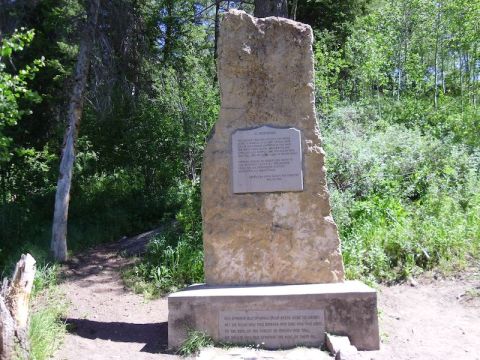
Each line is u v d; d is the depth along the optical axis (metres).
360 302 4.89
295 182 5.59
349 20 17.50
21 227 10.46
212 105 11.60
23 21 11.17
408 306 6.11
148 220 12.02
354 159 9.05
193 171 13.27
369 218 8.06
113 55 11.62
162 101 13.27
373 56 15.59
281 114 5.75
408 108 14.83
